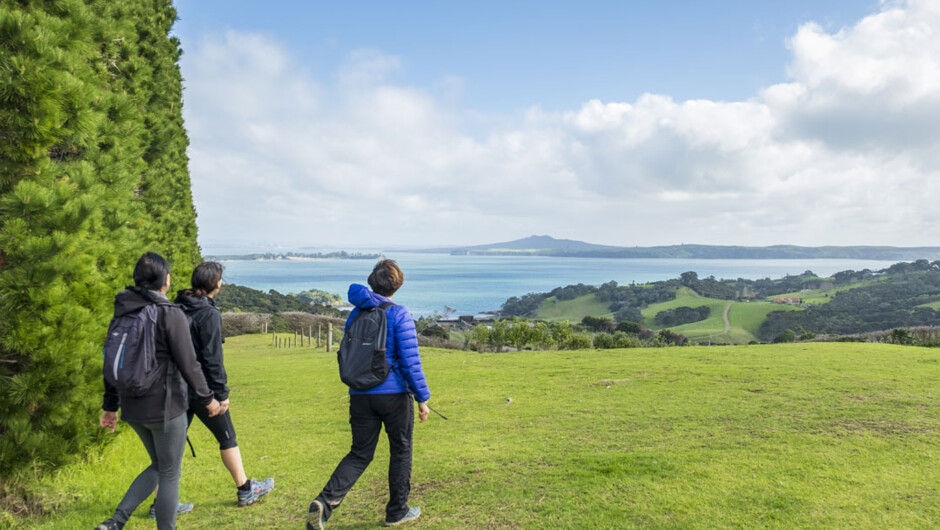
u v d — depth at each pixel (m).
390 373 4.03
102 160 5.91
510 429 7.74
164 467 3.68
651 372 13.12
